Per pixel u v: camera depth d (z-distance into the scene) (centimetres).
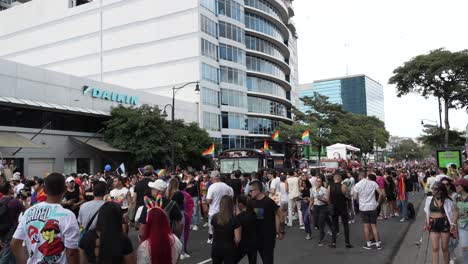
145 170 912
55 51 5388
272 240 662
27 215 388
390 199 1509
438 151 2227
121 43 4981
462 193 680
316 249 985
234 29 5378
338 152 3928
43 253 375
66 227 388
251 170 2086
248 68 6025
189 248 1020
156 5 4816
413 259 857
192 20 4622
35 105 2539
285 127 4884
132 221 1046
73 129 2981
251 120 5919
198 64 4556
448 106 3588
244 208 627
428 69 3384
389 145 15262
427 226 725
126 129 3031
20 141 2350
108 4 5081
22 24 5653
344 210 998
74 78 3017
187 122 4309
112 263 358
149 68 4797
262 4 6450
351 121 7712
